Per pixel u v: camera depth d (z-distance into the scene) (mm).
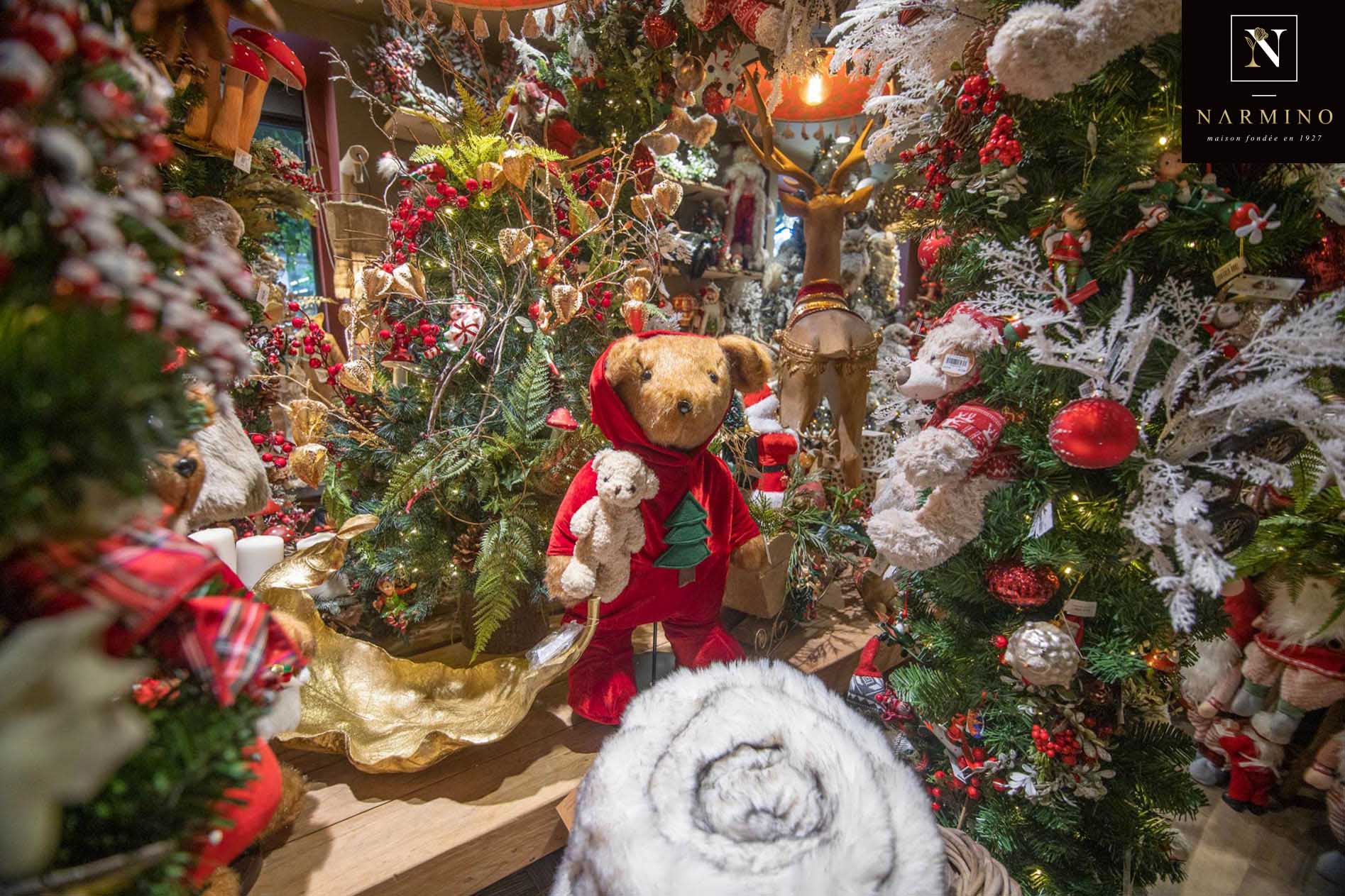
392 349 1418
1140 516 970
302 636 847
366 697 1361
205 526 1189
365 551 1452
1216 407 948
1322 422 899
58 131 403
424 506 1444
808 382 2166
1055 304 1073
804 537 1794
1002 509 1123
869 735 902
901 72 1310
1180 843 1500
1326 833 1665
